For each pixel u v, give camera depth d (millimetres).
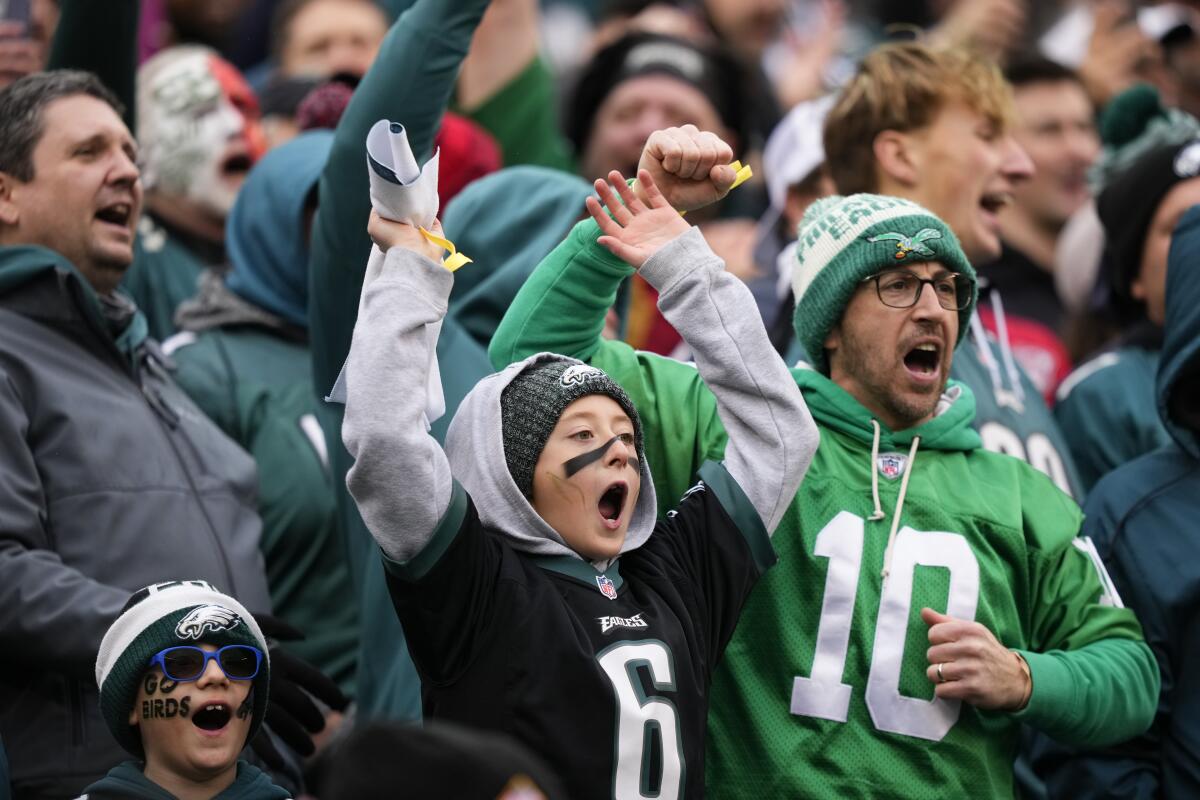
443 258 12148
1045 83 25078
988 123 17594
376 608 15195
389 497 11375
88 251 15453
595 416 12141
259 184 19188
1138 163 19250
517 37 24234
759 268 22016
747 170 13242
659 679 11750
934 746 13141
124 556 14430
